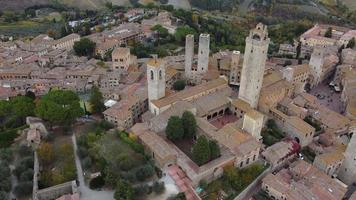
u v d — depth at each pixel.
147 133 155.62
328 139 173.12
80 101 197.00
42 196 125.38
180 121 155.62
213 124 180.62
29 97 189.75
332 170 155.50
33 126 157.38
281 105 194.75
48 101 165.00
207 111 179.75
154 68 168.25
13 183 130.38
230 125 163.12
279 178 144.50
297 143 165.88
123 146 151.12
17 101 173.00
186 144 160.12
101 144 150.12
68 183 128.88
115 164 139.00
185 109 169.75
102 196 128.00
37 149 142.00
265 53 170.38
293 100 198.75
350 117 190.50
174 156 144.62
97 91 184.88
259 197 142.00
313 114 189.50
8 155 139.50
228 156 145.75
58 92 179.62
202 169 137.25
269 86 196.50
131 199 121.94
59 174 133.00
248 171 147.50
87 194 128.75
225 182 142.62
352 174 155.12
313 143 174.38
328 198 136.00
